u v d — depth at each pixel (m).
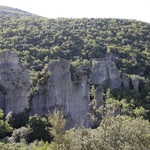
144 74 125.62
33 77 83.81
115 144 28.59
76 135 31.09
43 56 125.62
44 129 63.59
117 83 114.50
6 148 47.38
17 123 68.06
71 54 133.00
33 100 73.19
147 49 140.88
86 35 155.38
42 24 169.00
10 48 128.75
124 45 145.00
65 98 74.06
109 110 32.94
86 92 76.31
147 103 105.50
